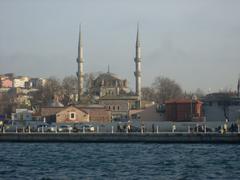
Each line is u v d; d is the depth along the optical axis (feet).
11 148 440.45
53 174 261.85
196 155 359.46
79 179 244.22
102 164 307.17
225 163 309.01
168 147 435.53
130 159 335.67
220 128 525.34
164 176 252.62
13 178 247.09
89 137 512.22
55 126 609.01
